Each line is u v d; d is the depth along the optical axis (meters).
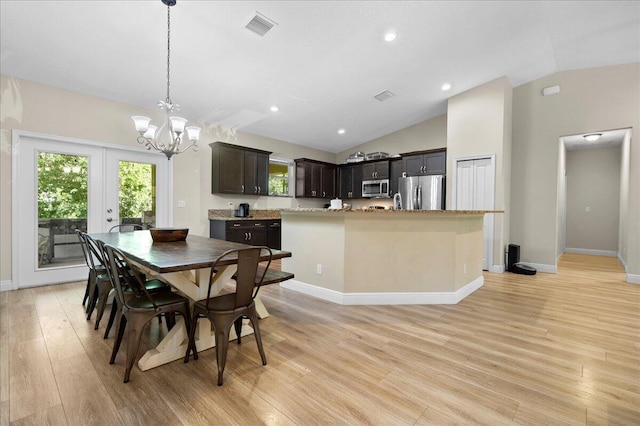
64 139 3.74
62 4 2.57
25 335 2.33
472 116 4.93
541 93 4.88
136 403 1.54
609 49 3.98
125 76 3.64
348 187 7.35
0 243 3.42
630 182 4.21
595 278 4.42
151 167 4.57
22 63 3.23
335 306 3.09
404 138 6.55
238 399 1.59
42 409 1.48
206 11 2.77
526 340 2.32
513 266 4.80
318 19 3.04
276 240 5.98
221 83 4.06
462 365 1.95
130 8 2.66
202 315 1.94
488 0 3.03
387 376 1.82
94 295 2.65
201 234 5.18
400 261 3.19
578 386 1.72
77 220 3.92
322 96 4.74
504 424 1.42
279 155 6.56
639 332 2.47
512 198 5.17
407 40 3.52
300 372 1.85
